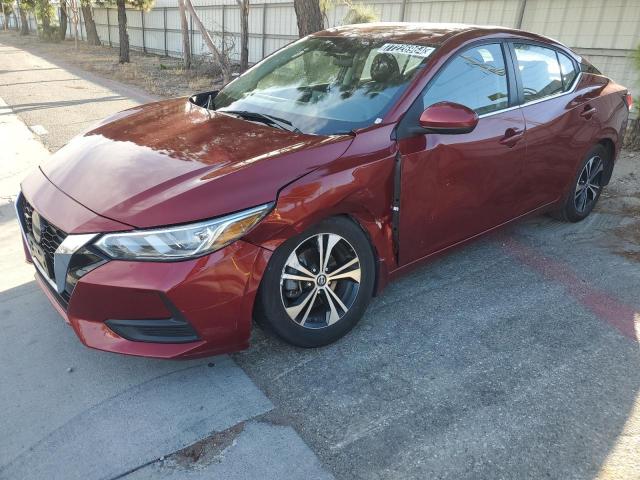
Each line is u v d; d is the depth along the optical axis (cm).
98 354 291
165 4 2341
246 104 356
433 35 350
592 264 406
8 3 4119
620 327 326
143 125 330
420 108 307
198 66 1827
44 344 298
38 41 3538
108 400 257
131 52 2628
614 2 816
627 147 730
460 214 342
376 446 233
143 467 221
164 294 231
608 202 538
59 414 248
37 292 351
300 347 288
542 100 391
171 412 250
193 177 254
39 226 269
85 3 2598
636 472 222
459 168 326
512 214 393
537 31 929
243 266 245
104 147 299
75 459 224
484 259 410
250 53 1823
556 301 353
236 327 253
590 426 247
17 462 223
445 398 263
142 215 236
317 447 232
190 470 220
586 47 866
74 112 966
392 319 328
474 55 345
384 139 291
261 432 240
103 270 235
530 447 234
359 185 276
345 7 1286
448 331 317
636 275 390
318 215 262
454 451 231
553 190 426
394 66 329
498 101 356
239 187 246
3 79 1425
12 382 268
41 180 291
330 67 357
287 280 269
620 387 274
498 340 310
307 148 272
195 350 247
